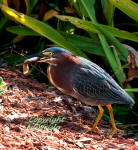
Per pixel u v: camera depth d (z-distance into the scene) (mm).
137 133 10406
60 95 11328
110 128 10234
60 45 11992
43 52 9539
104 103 9625
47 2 13703
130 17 12812
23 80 11719
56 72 9539
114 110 12359
